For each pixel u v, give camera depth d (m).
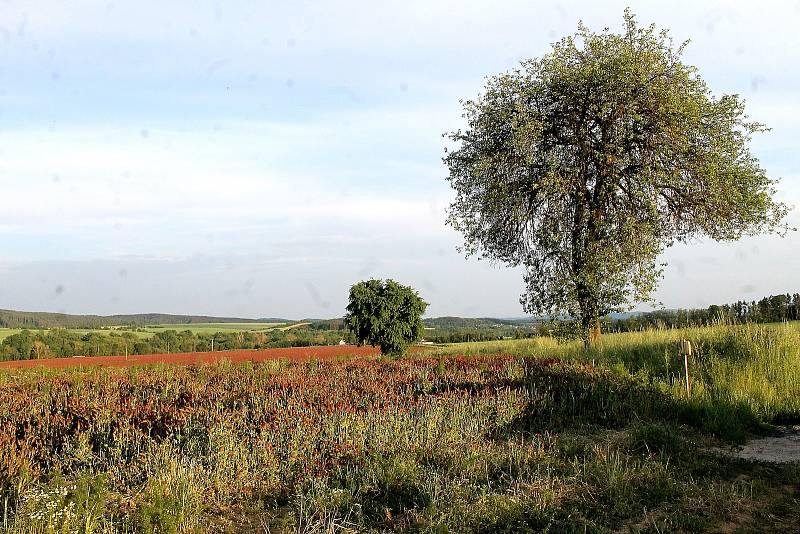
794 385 12.57
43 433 10.01
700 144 19.52
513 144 19.00
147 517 6.20
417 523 6.37
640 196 19.00
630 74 18.64
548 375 13.96
